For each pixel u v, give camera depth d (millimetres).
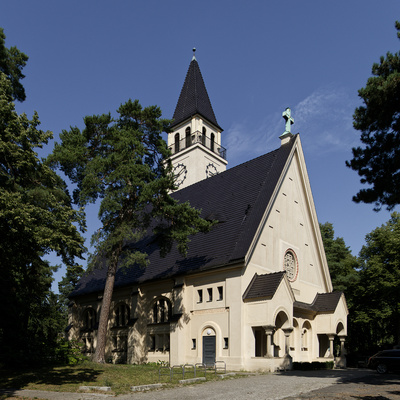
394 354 26250
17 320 28391
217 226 34875
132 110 30141
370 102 20750
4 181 19875
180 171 54906
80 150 28016
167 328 33875
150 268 37562
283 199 35875
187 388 18812
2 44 29859
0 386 19047
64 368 24844
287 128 38406
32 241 19266
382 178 20875
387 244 41344
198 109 56344
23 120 19312
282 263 34000
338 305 35688
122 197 27422
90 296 43375
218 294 30719
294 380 21750
